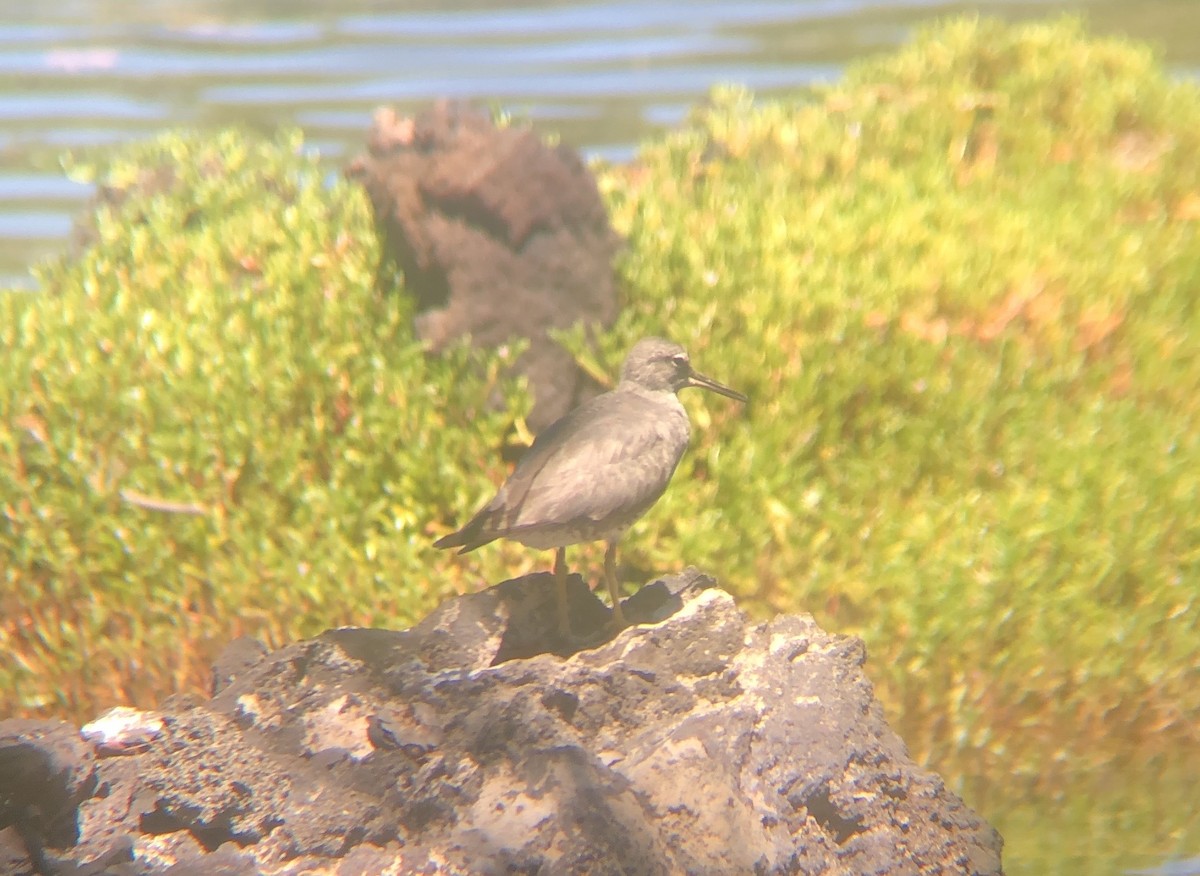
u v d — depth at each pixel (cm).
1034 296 1484
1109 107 1889
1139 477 1333
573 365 1403
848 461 1361
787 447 1354
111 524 1327
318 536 1323
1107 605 1270
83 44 3575
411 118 1479
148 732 862
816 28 3475
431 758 857
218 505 1320
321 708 902
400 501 1339
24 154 2731
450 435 1352
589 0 3878
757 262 1495
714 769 850
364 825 833
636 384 1120
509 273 1401
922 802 933
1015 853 1052
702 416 1364
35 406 1402
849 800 903
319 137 2747
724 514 1309
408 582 1266
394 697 906
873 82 2009
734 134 1831
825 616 1257
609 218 1467
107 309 1505
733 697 921
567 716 893
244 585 1276
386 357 1401
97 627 1285
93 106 3022
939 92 1912
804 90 2873
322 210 1622
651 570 1288
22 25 3816
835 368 1393
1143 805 1112
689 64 3177
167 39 3600
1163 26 3366
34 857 799
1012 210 1655
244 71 3275
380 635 952
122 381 1402
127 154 1911
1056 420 1398
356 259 1480
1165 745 1184
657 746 863
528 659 937
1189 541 1301
